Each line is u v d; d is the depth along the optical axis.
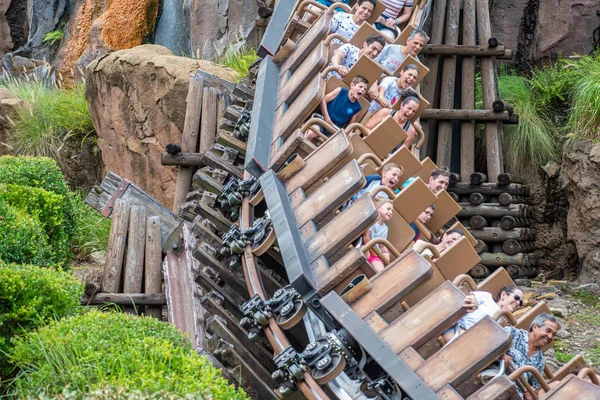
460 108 19.62
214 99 16.94
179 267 12.70
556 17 21.02
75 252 18.38
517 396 7.23
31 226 12.55
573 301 16.30
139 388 6.97
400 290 8.12
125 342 8.23
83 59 26.89
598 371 12.96
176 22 26.80
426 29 20.66
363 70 12.45
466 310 7.79
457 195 18.55
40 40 28.17
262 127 11.80
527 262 17.98
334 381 8.36
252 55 22.02
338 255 8.72
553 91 19.64
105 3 27.23
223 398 7.37
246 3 24.48
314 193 9.59
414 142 14.13
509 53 19.03
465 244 9.54
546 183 19.25
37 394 7.20
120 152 20.41
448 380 7.40
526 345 8.94
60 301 10.07
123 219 13.07
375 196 9.95
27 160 16.03
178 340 9.13
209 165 14.55
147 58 19.73
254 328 9.79
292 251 8.59
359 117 12.55
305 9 15.27
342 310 8.02
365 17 14.63
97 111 21.02
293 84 12.67
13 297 9.67
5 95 22.95
